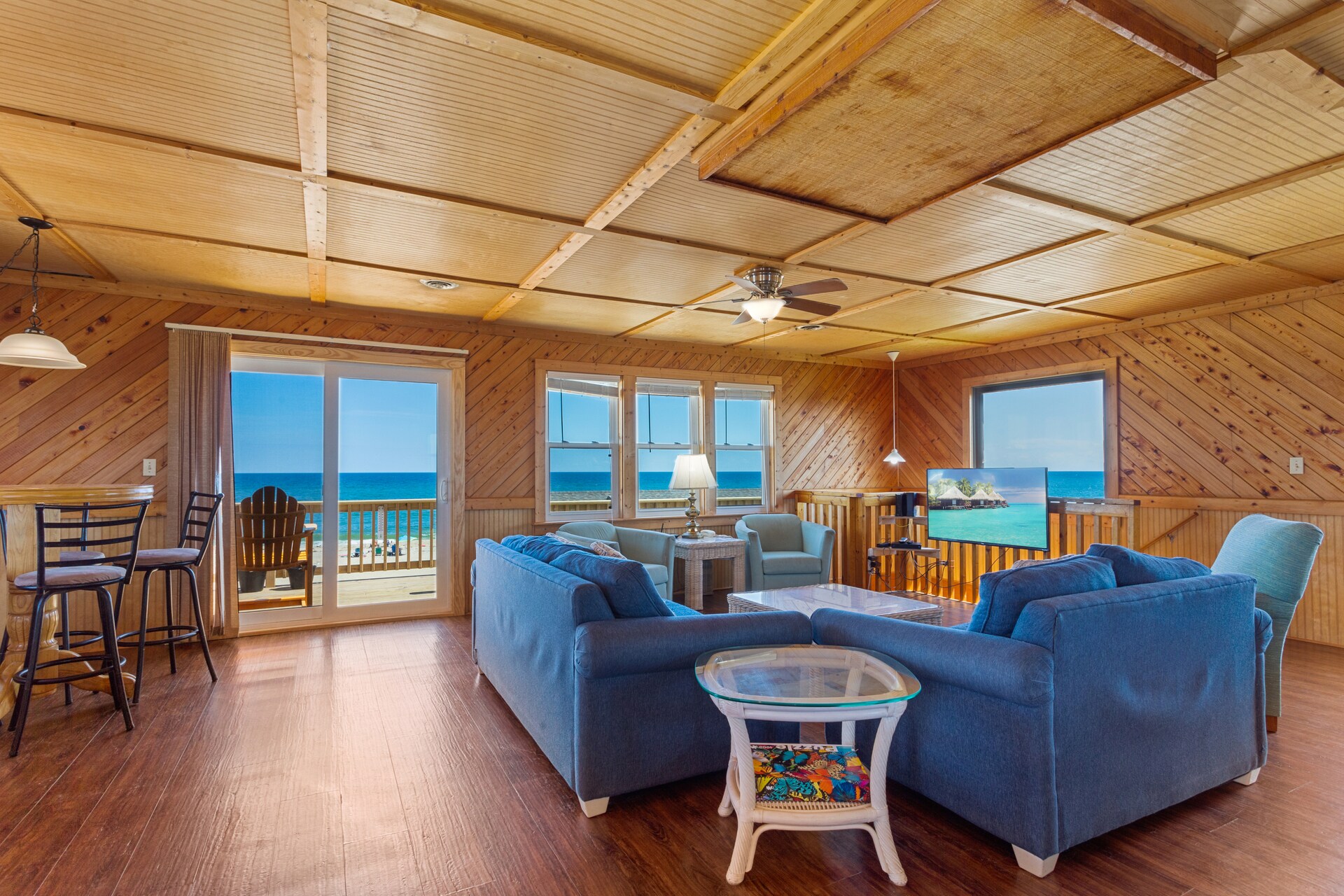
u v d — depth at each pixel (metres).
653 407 6.76
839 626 2.57
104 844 2.14
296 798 2.45
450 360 5.59
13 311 4.26
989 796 2.07
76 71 2.18
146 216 3.40
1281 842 2.17
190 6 1.88
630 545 5.67
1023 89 2.08
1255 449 4.92
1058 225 3.52
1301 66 2.15
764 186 2.77
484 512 5.73
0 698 3.13
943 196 2.86
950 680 2.16
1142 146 2.69
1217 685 2.44
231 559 4.74
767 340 6.62
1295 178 2.93
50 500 3.12
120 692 3.08
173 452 4.55
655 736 2.41
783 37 2.03
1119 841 2.18
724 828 2.26
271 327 4.99
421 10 1.87
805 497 7.14
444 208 3.27
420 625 5.20
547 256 4.01
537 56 2.09
